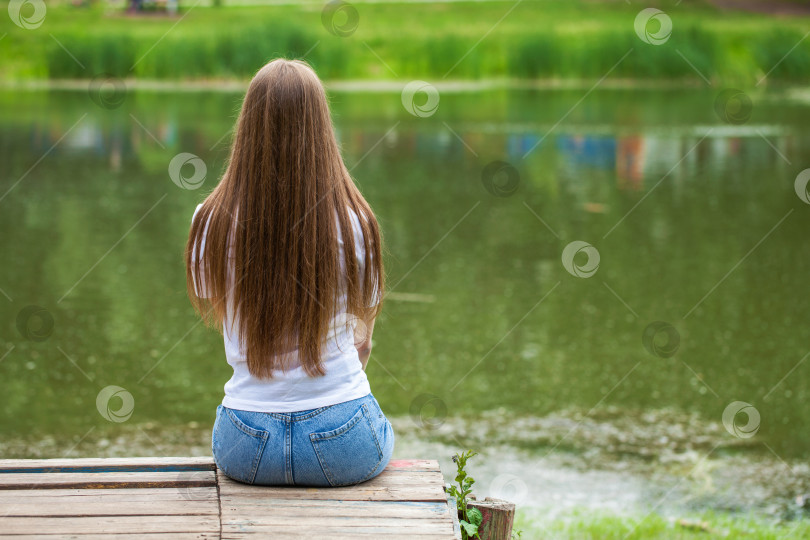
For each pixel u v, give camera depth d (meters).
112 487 3.27
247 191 3.06
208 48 36.06
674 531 5.43
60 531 2.94
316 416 3.11
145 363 8.16
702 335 9.05
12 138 21.25
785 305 9.98
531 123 25.19
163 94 31.47
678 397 7.59
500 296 10.34
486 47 38.50
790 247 12.60
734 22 42.12
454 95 32.25
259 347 3.06
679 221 14.22
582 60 38.00
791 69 37.97
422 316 9.59
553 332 9.15
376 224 3.20
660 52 37.84
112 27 38.62
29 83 33.69
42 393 7.43
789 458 6.57
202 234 3.15
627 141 21.98
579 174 18.11
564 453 6.59
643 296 10.35
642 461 6.50
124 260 11.62
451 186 16.95
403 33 39.38
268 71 3.11
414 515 3.05
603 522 5.54
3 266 11.19
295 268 3.03
